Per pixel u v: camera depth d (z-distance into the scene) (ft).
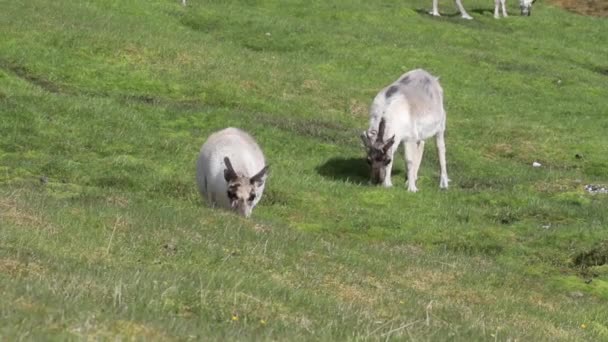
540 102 219.20
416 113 142.51
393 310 78.89
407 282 93.81
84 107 161.79
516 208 137.28
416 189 143.54
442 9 316.19
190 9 257.96
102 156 143.64
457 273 101.19
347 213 128.77
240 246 90.84
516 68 246.27
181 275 73.72
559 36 297.74
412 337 64.54
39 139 144.97
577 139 189.37
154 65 203.10
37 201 98.17
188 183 131.54
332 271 89.81
